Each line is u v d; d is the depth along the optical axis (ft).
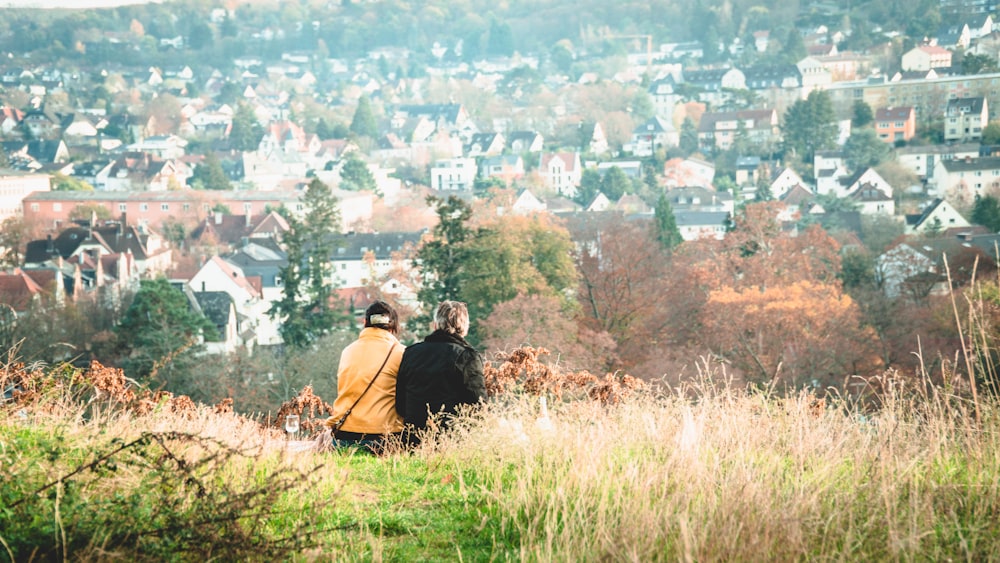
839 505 13.84
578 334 151.23
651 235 210.18
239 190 597.11
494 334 146.61
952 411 17.44
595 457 17.06
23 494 12.59
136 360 155.33
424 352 22.02
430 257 190.60
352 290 241.55
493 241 190.29
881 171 500.33
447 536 14.44
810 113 584.81
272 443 21.03
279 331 219.20
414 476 18.63
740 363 141.28
